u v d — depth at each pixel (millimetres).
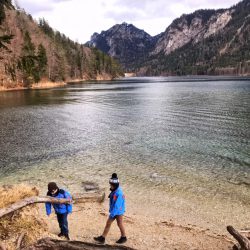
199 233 12969
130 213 15141
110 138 31078
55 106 58344
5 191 11125
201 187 18188
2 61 115438
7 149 27344
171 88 113812
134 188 18188
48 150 26875
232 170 20938
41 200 9430
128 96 80312
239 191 17516
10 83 113000
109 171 21266
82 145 28438
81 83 169250
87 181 19422
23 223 9430
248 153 24812
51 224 13023
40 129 35969
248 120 39656
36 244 7707
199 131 33656
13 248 8516
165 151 25922
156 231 13062
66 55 198250
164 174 20438
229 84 134125
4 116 46094
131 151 26156
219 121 39531
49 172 21312
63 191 10398
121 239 11375
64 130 35406
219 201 16344
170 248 11406
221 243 11945
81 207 15789
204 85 130625
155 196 17078
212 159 23453
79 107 56781
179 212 15273
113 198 10891
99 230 12984
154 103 62156
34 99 72562
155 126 37094
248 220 14383
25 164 23156
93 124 39125
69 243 7734
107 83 169750
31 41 150250
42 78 137625
